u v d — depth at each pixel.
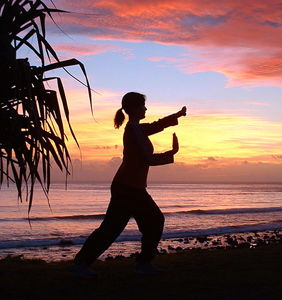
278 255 5.48
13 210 36.25
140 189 3.87
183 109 4.06
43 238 16.34
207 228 20.38
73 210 37.97
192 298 3.01
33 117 3.16
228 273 4.05
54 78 3.17
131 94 4.00
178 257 5.51
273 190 133.25
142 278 3.83
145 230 3.97
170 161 3.79
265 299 2.98
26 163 3.32
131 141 3.77
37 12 3.37
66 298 3.06
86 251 3.88
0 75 3.14
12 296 3.16
